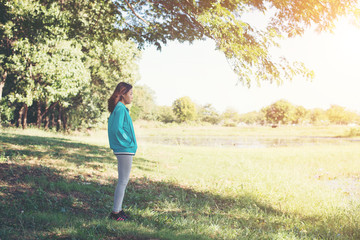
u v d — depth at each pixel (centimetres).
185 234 354
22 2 1089
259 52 624
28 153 789
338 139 3772
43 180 526
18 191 456
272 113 9731
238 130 6956
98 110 2870
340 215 498
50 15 1005
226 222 438
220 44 613
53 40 1484
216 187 696
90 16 989
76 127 2938
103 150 1187
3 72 1549
